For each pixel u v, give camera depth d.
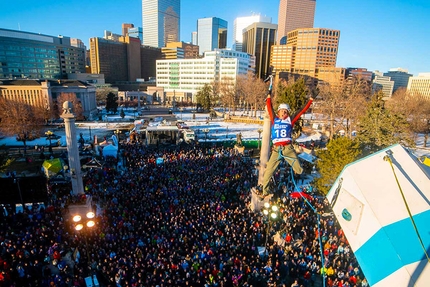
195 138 48.62
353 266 15.42
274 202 21.84
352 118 42.59
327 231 18.34
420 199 4.61
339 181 5.66
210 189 24.41
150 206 20.44
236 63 123.12
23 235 16.14
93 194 22.81
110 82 167.88
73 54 147.88
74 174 20.80
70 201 19.09
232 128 62.97
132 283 12.88
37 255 14.78
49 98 67.31
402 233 4.32
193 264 14.20
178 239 16.67
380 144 27.73
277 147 6.11
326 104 50.19
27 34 120.62
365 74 152.00
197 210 19.98
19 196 19.81
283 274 15.01
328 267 15.12
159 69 143.88
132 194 22.06
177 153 35.94
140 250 14.97
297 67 157.12
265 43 195.62
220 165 32.47
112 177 27.31
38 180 20.02
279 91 56.81
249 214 20.16
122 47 172.12
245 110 101.75
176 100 138.88
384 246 4.36
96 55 160.00
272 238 17.80
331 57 150.75
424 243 4.14
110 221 18.48
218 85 102.75
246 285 12.97
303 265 15.20
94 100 84.38
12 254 14.04
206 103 91.69
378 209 4.63
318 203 22.50
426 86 140.75
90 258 15.06
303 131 53.50
